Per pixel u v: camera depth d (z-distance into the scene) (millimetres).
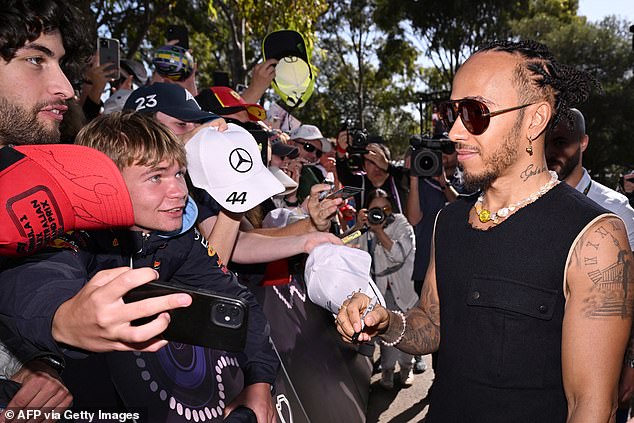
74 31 1684
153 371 1562
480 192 1719
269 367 1836
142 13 15094
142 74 4547
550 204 1521
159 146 1465
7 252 909
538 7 32188
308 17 13438
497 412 1527
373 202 4555
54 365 1223
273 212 3320
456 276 1646
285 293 3109
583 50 28734
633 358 2230
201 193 2115
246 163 1938
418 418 4203
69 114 2277
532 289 1489
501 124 1495
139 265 1575
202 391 1724
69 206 924
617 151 27078
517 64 1500
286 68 3338
